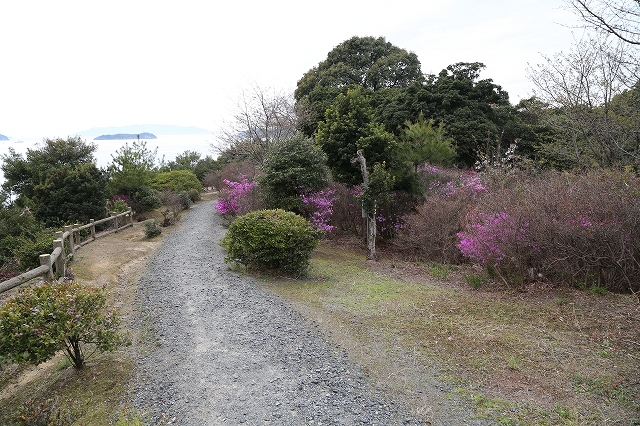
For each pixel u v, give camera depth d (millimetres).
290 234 7547
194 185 25688
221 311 5734
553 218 5922
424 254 10039
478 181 10125
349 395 3520
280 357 4277
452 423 3096
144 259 9430
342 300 6168
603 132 7141
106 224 16094
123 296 6574
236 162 23312
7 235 10555
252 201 13180
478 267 7754
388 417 3195
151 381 3797
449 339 4566
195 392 3596
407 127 16797
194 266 8617
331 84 25328
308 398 3480
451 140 15633
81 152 19375
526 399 3340
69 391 3617
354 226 13336
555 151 8867
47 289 3854
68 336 3660
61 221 14727
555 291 5977
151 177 23266
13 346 3402
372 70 26547
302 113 18109
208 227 14953
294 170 10578
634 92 6910
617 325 4609
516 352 4160
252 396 3521
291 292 6652
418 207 10828
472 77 20391
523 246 6164
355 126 11555
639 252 5625
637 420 2965
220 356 4312
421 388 3607
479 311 5434
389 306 5809
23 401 3545
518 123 19375
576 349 4137
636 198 5578
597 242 5656
